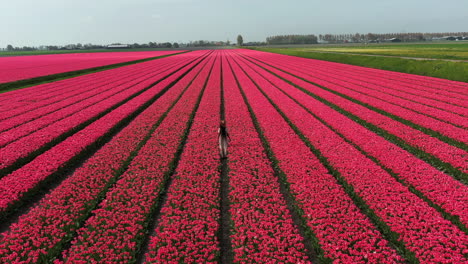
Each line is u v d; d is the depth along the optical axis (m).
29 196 13.66
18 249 9.81
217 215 11.70
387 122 22.70
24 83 50.66
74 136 20.80
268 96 35.62
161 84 46.16
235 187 13.71
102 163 16.47
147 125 23.75
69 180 14.55
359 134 20.09
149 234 11.15
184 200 12.79
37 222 11.16
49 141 19.61
